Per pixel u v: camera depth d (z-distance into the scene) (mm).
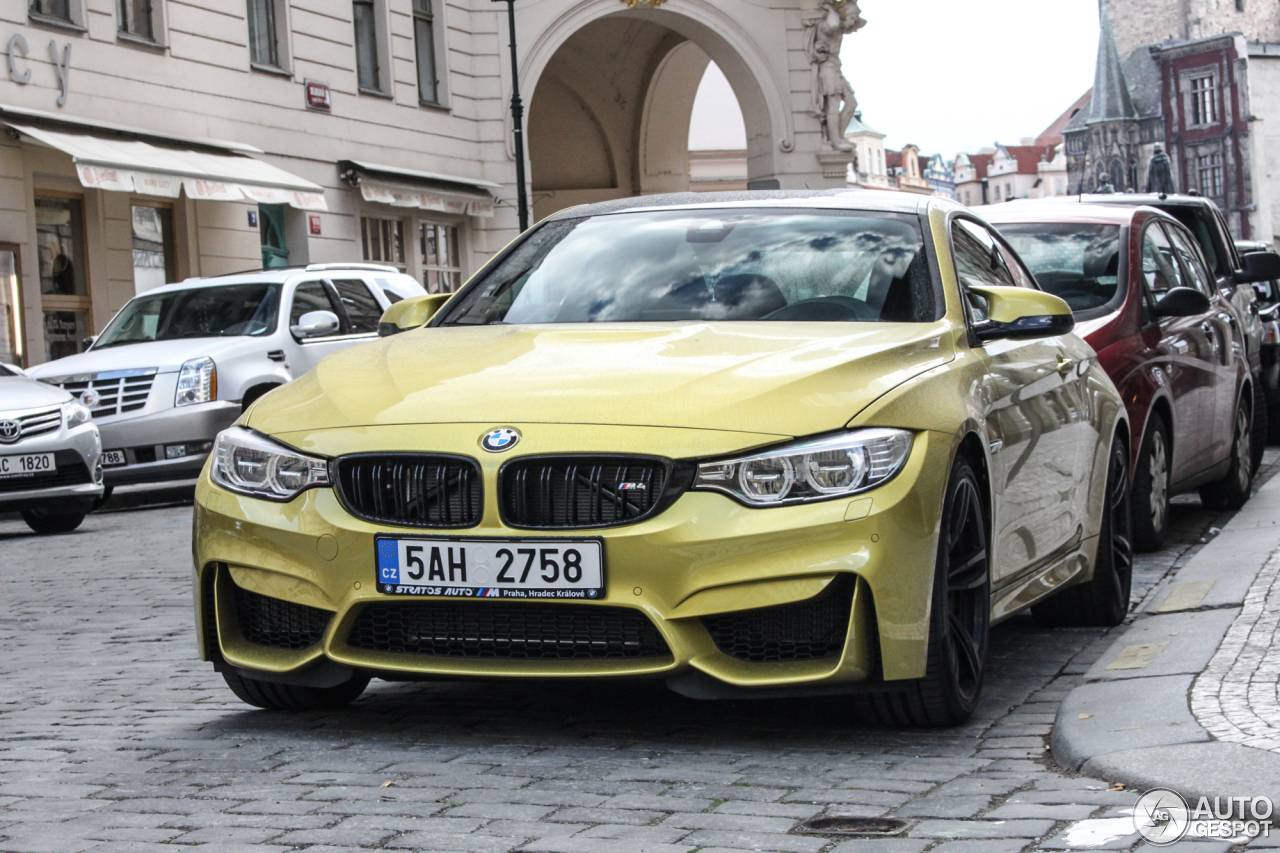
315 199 22469
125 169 18344
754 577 4066
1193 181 110688
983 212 9523
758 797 3777
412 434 4301
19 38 18359
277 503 4457
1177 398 8602
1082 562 5945
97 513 14492
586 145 40000
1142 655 5246
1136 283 8578
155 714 5133
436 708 4984
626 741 4438
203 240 21750
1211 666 4832
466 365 4699
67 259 19484
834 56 33625
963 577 4590
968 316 5141
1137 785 3674
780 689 4129
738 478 4105
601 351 4680
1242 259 13164
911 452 4238
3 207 18125
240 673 4617
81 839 3562
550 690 5195
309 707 5031
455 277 29531
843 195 5758
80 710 5273
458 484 4219
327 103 25219
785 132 33469
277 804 3830
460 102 29641
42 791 4066
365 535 4281
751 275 5246
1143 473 8203
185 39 21641
